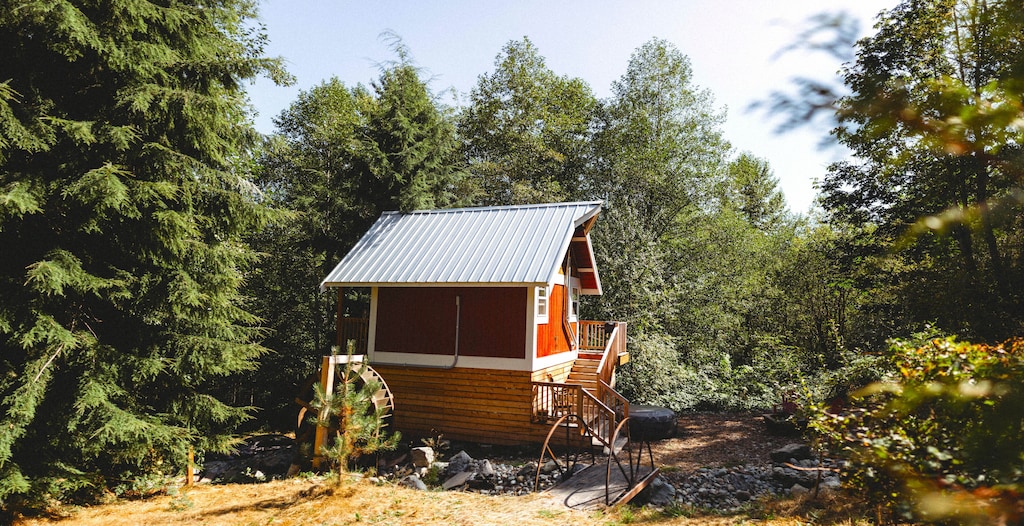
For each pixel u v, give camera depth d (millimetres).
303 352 24906
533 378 14609
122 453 11062
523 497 10492
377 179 23250
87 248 11641
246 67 12344
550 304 16781
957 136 1471
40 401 9906
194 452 12781
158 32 12500
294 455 14406
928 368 3885
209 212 13211
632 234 24344
